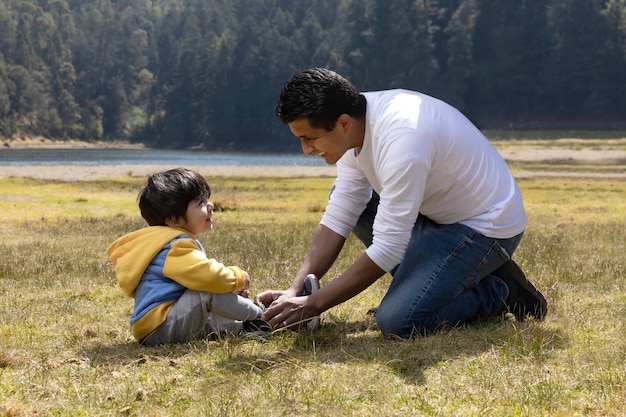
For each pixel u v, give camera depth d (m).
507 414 2.80
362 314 4.63
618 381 3.10
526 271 6.11
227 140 123.62
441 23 109.00
